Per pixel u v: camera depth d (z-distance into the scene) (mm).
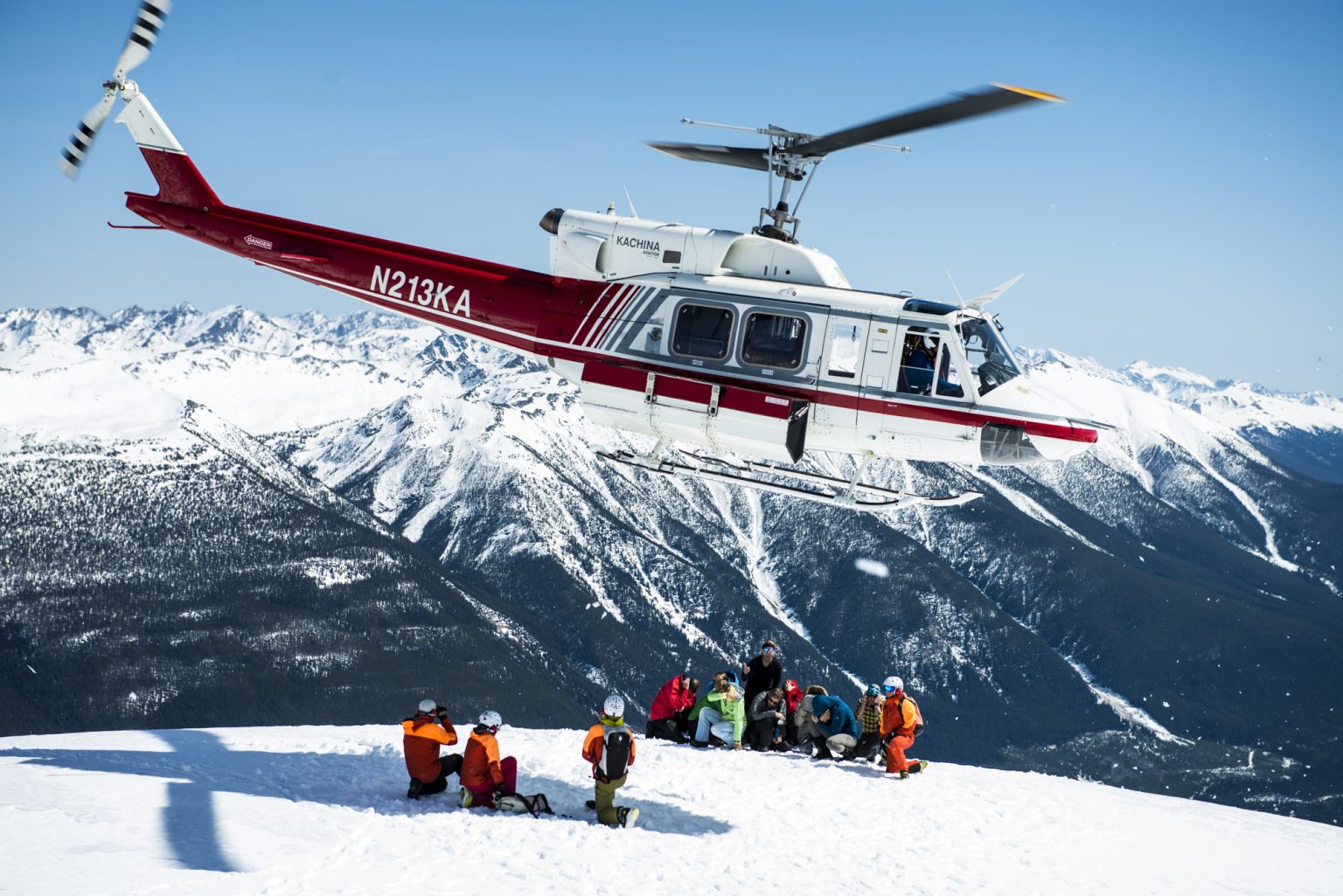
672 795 14805
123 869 10094
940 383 15898
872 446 16406
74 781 12969
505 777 13312
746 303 16406
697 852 12312
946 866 12578
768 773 16281
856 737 17953
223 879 10133
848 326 16125
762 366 16375
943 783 16547
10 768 13586
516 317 17859
